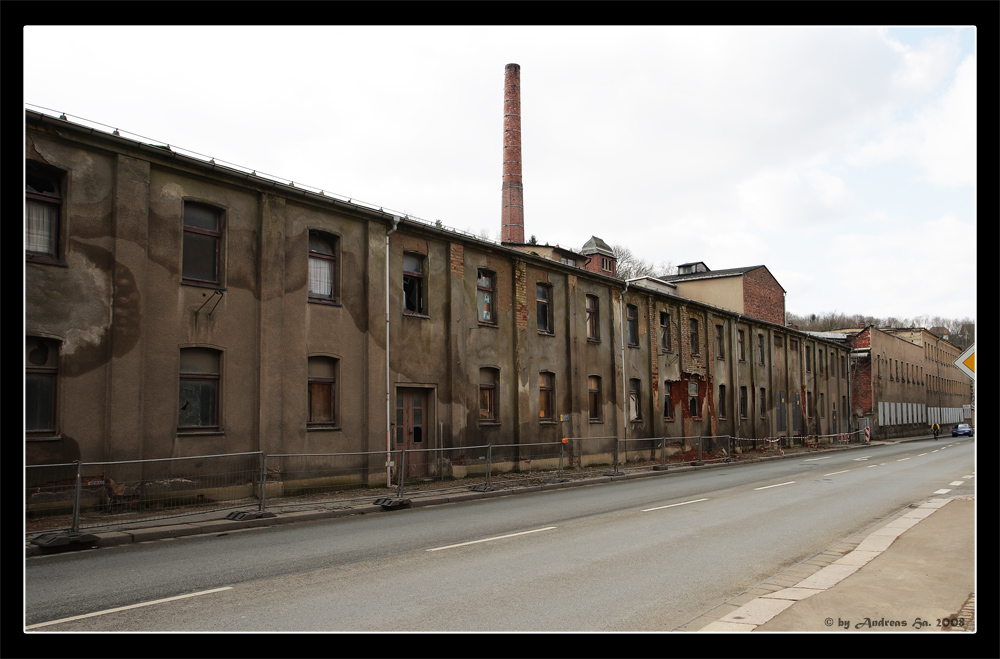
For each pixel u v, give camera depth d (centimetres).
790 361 4875
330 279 1734
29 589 723
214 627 588
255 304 1536
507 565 848
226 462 1441
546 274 2541
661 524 1201
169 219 1391
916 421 7856
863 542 990
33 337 1174
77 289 1231
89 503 1180
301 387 1608
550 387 2523
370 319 1791
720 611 646
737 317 4041
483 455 2145
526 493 1830
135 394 1292
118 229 1291
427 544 999
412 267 1994
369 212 1805
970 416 10875
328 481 1645
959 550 916
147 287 1341
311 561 872
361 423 1752
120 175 1303
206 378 1445
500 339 2278
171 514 1206
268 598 684
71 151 1245
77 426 1213
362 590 718
